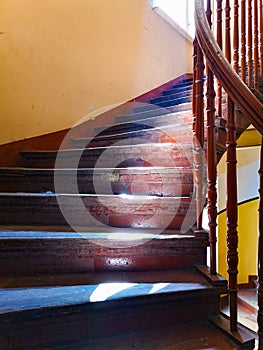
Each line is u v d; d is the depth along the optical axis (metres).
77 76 2.76
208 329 1.09
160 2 3.58
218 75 1.07
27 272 1.21
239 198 2.45
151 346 0.98
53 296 1.02
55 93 2.62
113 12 3.05
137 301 1.05
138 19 3.29
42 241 1.21
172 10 3.79
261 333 0.95
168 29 3.65
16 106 2.40
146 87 3.38
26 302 0.97
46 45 2.56
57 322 0.97
